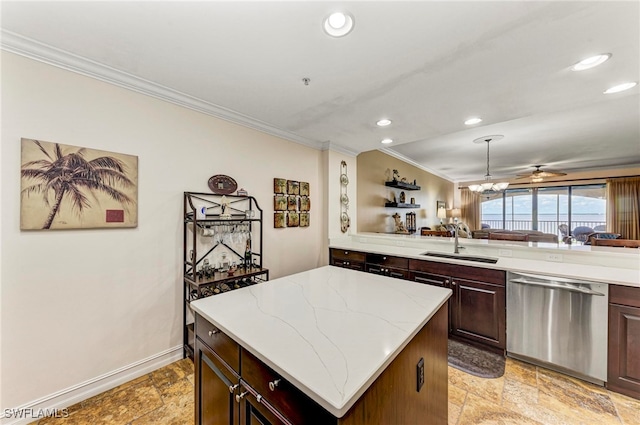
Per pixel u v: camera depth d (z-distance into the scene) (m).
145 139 2.09
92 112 1.83
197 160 2.41
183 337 2.30
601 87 2.06
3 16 1.35
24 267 1.59
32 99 1.61
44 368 1.66
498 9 1.29
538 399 1.78
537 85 2.03
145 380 2.01
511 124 3.54
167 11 1.32
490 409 1.69
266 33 1.48
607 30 1.41
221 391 1.11
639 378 1.74
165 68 1.85
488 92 2.15
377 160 4.86
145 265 2.09
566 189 7.73
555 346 2.05
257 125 2.87
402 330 1.03
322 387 0.70
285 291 1.52
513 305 2.25
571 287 1.96
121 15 1.35
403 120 2.79
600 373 1.88
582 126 3.60
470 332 2.50
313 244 3.65
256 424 0.92
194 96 2.28
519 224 8.56
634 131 3.80
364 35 1.49
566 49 1.59
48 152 1.66
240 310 1.24
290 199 3.29
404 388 1.00
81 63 1.75
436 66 1.79
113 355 1.93
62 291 1.72
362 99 2.30
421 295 1.44
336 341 0.94
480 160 5.90
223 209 2.47
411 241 3.46
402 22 1.38
